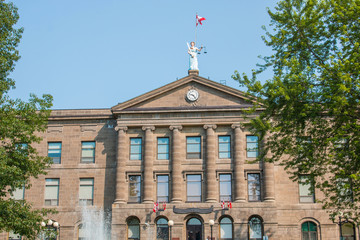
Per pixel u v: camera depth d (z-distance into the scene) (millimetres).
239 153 60781
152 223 59594
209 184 60375
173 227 59219
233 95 62344
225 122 61656
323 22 40219
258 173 60781
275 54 41469
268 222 58469
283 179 61188
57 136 64938
